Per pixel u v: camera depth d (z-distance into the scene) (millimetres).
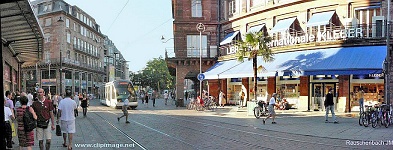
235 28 34906
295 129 15656
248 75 27797
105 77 96062
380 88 23672
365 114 16484
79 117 24266
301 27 27500
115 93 36469
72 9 71750
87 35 79188
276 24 29016
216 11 37312
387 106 17047
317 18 25688
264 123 18203
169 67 41094
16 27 17359
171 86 86875
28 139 9086
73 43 70188
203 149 10641
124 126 17719
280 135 13805
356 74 22094
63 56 65375
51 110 9789
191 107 32250
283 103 27453
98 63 87500
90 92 79875
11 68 27891
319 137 13102
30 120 9016
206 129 16047
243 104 33281
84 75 75688
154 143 11930
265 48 24906
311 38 25984
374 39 22797
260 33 25328
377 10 23891
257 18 31750
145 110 32031
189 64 36812
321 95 26328
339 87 24922
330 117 21312
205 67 36812
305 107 26891
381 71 20438
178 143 11891
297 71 23984
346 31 24016
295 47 26812
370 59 21688
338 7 25297
